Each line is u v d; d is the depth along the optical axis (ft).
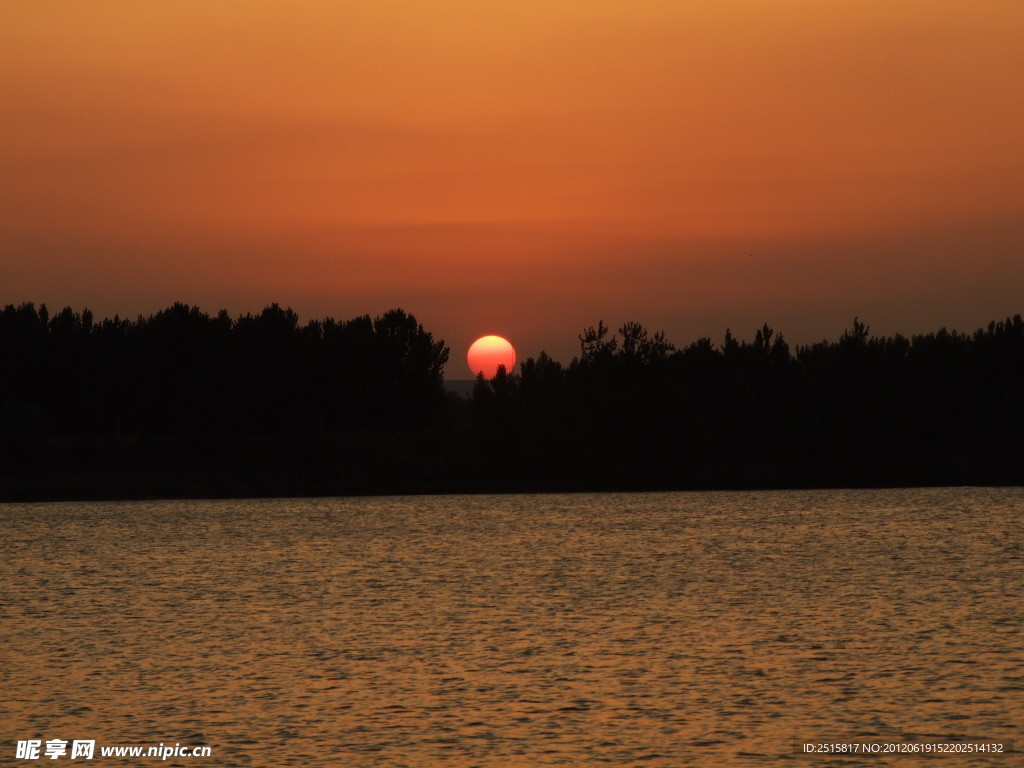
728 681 452.76
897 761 357.61
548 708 415.64
